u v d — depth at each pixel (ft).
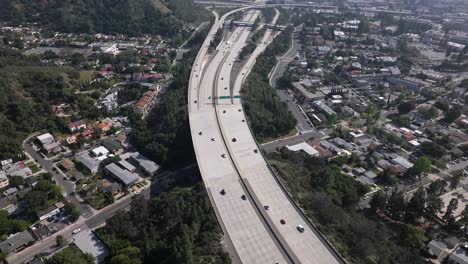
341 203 614.34
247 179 599.16
